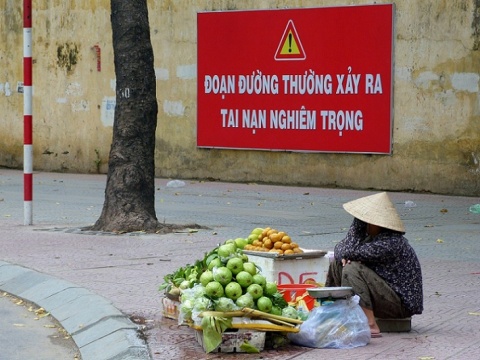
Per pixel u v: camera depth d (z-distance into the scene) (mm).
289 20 23594
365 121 22609
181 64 25531
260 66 24125
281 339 8328
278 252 9367
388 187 22516
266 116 24109
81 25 27531
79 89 27734
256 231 9789
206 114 25125
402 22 22109
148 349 8320
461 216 18250
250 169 24594
